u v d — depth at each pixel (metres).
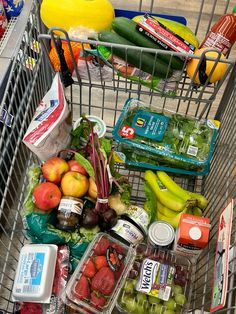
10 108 1.09
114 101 1.75
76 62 1.16
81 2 1.10
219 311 0.93
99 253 1.12
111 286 1.07
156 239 1.15
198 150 1.27
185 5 2.19
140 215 1.19
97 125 1.28
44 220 1.13
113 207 1.17
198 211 1.25
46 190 1.11
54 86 1.15
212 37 1.14
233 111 1.27
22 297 1.07
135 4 2.15
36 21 1.25
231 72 1.24
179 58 1.10
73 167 1.17
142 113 1.30
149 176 1.31
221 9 2.19
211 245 1.30
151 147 1.26
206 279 1.22
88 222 1.12
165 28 1.09
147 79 1.16
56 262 1.12
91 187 1.17
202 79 1.10
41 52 1.29
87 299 1.06
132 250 1.15
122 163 1.36
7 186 1.14
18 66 1.17
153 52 1.05
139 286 1.08
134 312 1.08
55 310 1.08
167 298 1.07
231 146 1.27
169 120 1.30
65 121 1.19
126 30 1.08
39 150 1.13
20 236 1.38
